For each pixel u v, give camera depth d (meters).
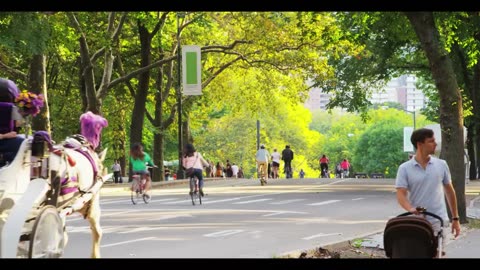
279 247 37.31
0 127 23.55
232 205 64.50
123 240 40.41
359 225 48.09
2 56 95.38
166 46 115.81
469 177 120.12
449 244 38.00
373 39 108.88
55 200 24.34
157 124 124.25
